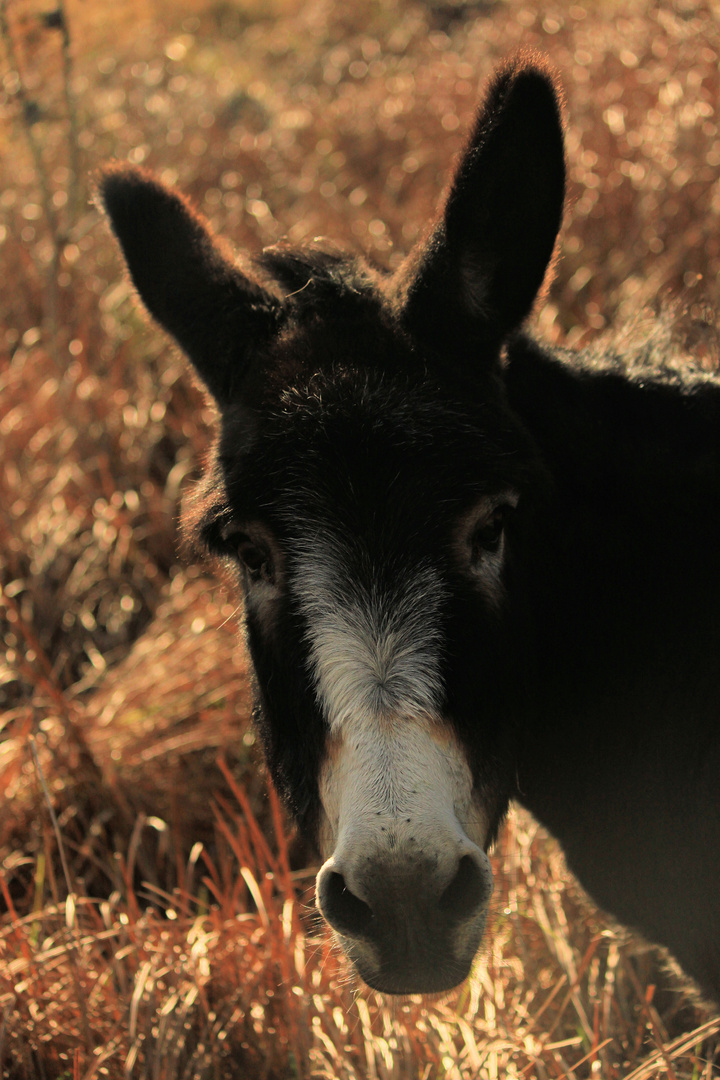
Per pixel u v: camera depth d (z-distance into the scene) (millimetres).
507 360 3266
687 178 8547
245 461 2797
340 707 2586
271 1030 4180
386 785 2490
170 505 7559
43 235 9953
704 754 3287
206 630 6645
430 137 10680
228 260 3504
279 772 3172
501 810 3094
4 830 5426
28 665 6363
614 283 8359
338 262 3600
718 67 9680
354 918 2570
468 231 2988
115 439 8195
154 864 5426
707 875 3330
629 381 3410
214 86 13406
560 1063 3725
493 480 2752
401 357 2930
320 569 2666
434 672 2609
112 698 6324
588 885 3691
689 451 3312
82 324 8906
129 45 15133
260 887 5113
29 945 4453
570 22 12031
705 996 3523
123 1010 4117
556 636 3436
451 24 15297
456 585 2693
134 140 11312
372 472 2674
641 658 3381
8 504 7734
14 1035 4137
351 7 16516
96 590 7344
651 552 3348
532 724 3492
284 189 10562
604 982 4406
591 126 9727
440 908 2510
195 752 5938
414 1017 4074
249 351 3180
